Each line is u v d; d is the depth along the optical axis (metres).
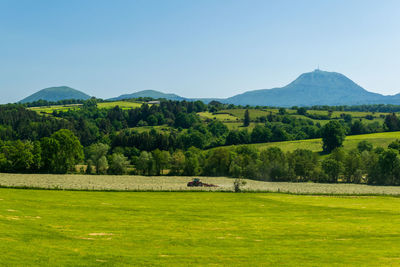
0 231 33.69
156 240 34.88
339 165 133.88
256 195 80.69
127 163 146.75
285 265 27.17
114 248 30.98
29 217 42.25
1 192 64.81
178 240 35.16
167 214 51.50
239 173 141.00
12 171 133.25
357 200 75.38
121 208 55.03
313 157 143.62
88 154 178.12
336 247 33.19
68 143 137.62
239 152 168.00
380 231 41.09
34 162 134.25
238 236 37.78
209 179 135.00
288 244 34.34
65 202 58.38
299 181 136.62
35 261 25.88
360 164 134.62
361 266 26.95
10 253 27.16
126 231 38.50
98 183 111.31
